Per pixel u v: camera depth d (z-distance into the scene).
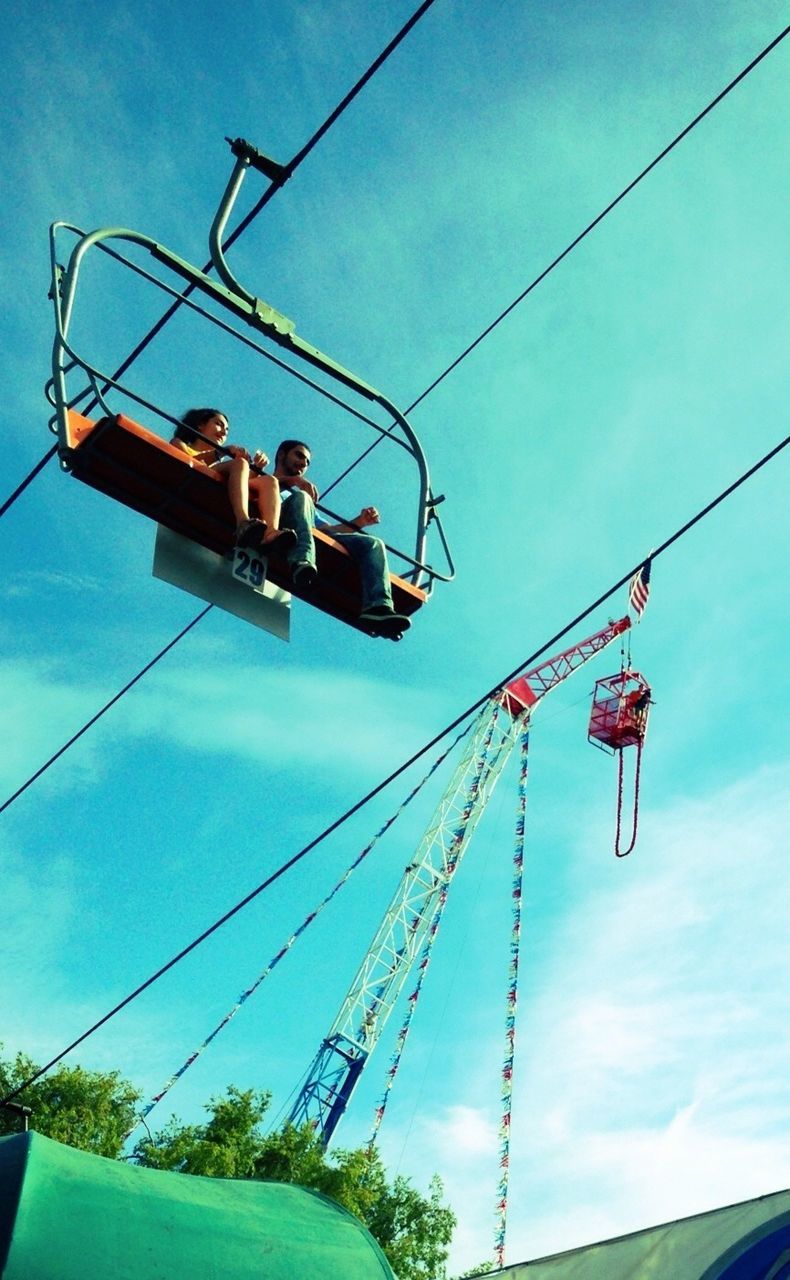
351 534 6.78
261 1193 6.64
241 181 6.59
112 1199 5.86
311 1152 29.69
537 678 63.94
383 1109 53.59
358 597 6.84
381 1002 55.97
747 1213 5.95
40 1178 5.70
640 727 42.19
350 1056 54.78
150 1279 5.63
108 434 5.83
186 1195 6.22
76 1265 5.47
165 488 6.13
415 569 6.91
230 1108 29.48
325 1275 6.19
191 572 6.31
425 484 7.10
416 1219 29.95
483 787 60.78
